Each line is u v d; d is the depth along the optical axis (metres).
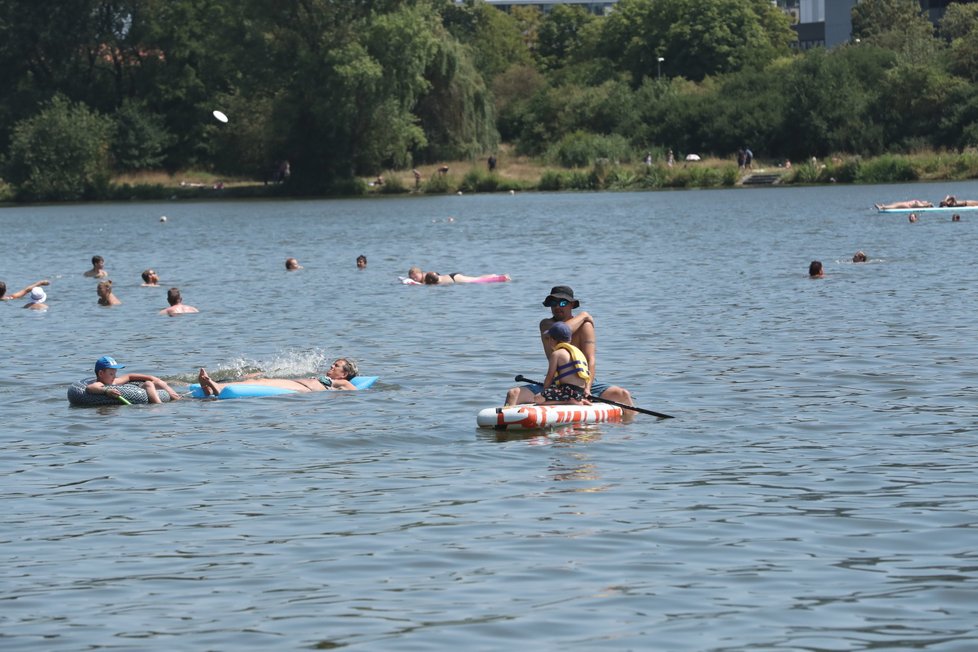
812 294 48.66
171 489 21.62
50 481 22.33
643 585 16.19
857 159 154.88
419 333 41.00
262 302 51.19
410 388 30.84
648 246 75.19
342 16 168.75
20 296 52.50
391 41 164.38
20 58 189.88
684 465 22.59
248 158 179.75
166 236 98.06
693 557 17.27
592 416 26.45
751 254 67.50
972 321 39.81
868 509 19.41
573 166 175.12
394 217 116.62
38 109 182.62
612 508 19.81
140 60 193.50
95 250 84.94
